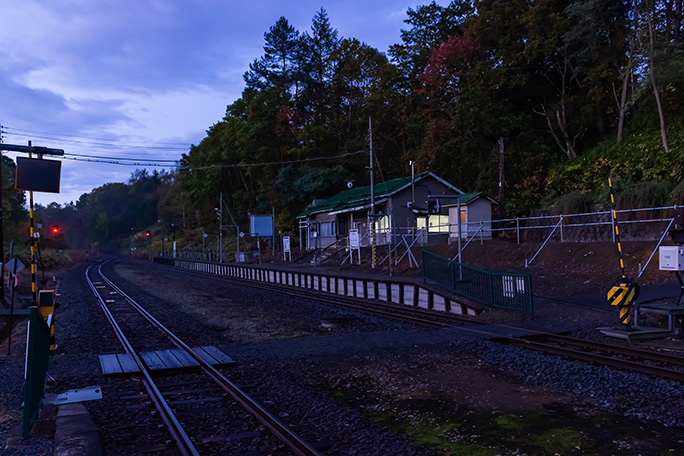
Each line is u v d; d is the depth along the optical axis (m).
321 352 11.70
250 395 8.42
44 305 12.82
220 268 48.16
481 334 12.84
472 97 38.50
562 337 11.74
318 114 66.56
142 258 115.06
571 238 26.25
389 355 11.23
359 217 43.91
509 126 37.41
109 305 23.73
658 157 25.97
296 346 12.57
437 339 12.66
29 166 10.58
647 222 21.83
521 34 38.44
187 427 6.86
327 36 70.88
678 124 27.73
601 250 21.52
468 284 18.08
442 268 19.50
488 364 10.16
